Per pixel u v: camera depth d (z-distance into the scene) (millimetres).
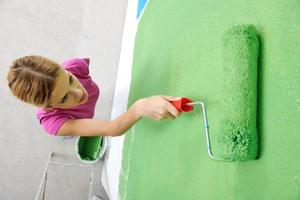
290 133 457
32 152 1793
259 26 540
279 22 496
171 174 815
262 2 539
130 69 1425
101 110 1813
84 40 1889
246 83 509
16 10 1889
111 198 1508
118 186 1358
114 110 1671
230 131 509
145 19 1266
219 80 645
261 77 523
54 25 1895
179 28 879
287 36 479
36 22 1889
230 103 518
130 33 1599
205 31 726
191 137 734
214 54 676
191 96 757
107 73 1852
